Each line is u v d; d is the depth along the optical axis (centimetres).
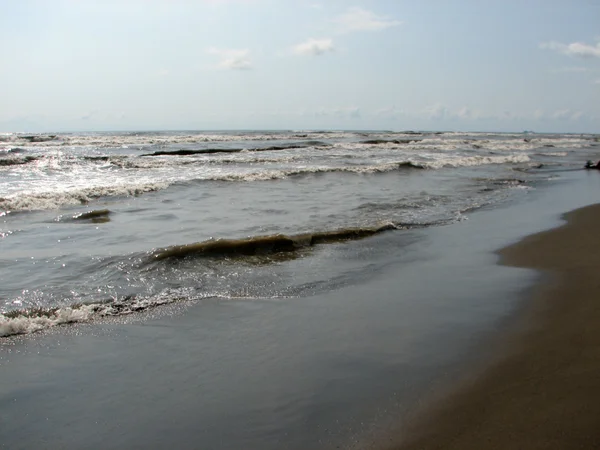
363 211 1105
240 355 423
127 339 459
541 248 790
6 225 918
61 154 2425
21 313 515
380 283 625
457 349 424
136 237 834
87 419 329
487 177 1872
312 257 748
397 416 321
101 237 834
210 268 681
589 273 637
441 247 812
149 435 310
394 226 952
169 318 511
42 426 322
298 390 360
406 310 525
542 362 388
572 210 1162
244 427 315
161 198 1249
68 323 496
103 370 399
